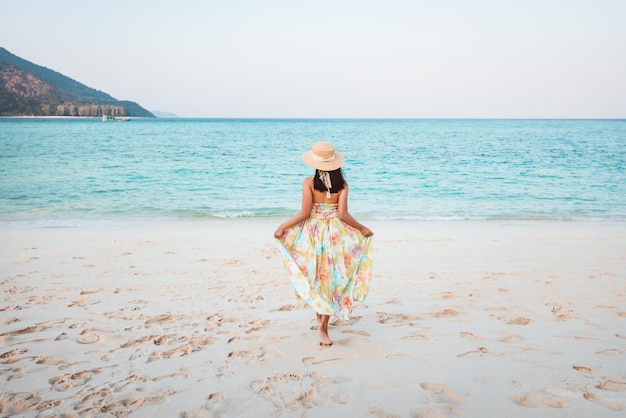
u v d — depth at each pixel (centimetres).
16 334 387
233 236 875
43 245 775
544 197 1476
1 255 696
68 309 453
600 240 848
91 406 269
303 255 371
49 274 589
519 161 2603
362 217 1164
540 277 586
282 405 272
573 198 1452
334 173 364
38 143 3850
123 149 3328
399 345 367
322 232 370
